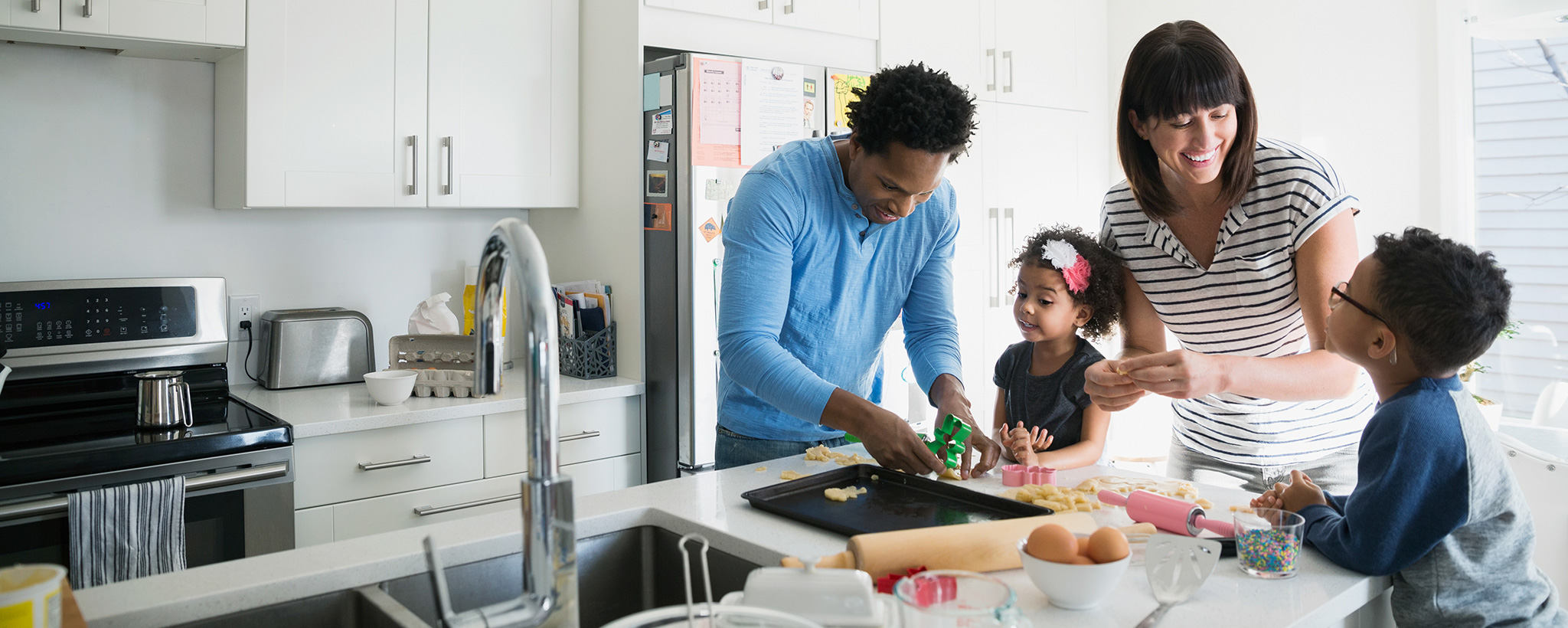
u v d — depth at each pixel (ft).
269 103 7.30
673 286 8.23
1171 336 13.70
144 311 7.37
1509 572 3.34
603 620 4.03
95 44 7.10
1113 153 12.34
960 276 10.48
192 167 8.00
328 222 8.66
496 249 2.72
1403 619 3.42
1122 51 12.19
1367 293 3.62
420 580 3.59
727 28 8.72
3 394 6.66
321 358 8.17
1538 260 9.68
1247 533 3.32
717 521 3.93
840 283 4.97
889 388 9.39
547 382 2.62
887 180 4.40
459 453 7.47
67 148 7.50
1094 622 2.90
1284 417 5.54
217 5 7.06
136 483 5.82
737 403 5.38
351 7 7.63
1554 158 9.49
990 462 4.68
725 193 8.21
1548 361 9.63
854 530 3.67
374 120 7.79
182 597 3.10
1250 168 4.83
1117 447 12.57
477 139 8.33
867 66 9.69
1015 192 11.05
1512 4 8.77
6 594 2.40
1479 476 3.29
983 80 10.63
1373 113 10.40
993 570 3.35
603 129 8.75
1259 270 5.08
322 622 3.37
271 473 6.33
